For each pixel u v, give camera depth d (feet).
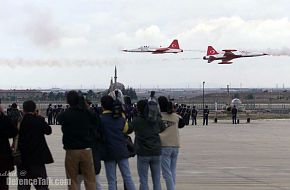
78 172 40.65
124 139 42.42
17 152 41.55
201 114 318.45
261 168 68.49
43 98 448.24
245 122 229.45
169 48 287.69
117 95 50.70
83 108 40.27
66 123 39.70
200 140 120.26
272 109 375.45
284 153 89.56
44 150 40.47
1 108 39.63
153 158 43.06
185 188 51.55
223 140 120.47
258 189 51.37
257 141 117.70
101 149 41.93
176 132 45.75
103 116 41.98
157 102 43.57
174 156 46.11
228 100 640.17
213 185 53.62
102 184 53.16
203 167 69.51
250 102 606.55
